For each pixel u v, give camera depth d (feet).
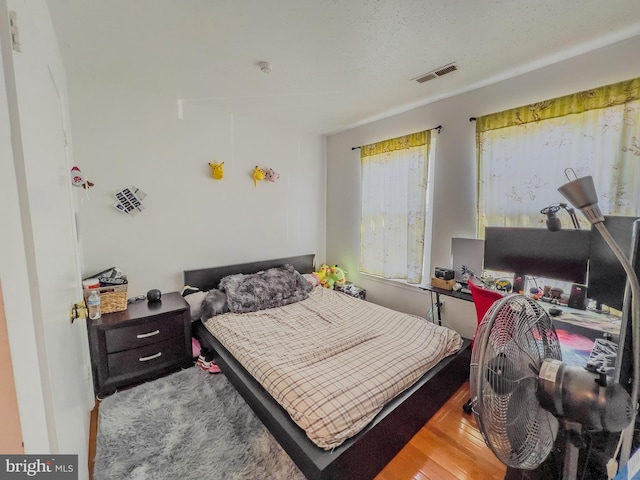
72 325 3.88
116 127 7.55
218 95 8.21
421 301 9.65
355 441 4.08
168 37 5.43
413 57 6.22
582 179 2.03
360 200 11.59
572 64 6.22
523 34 5.42
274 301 9.04
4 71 1.81
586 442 2.66
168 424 5.50
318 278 11.52
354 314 8.26
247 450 4.92
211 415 5.76
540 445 2.71
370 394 4.65
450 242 8.72
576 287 5.75
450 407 6.29
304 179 12.09
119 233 7.80
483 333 2.40
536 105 6.68
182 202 8.86
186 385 6.76
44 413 2.04
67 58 6.14
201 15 4.80
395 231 10.19
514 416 2.47
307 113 9.83
